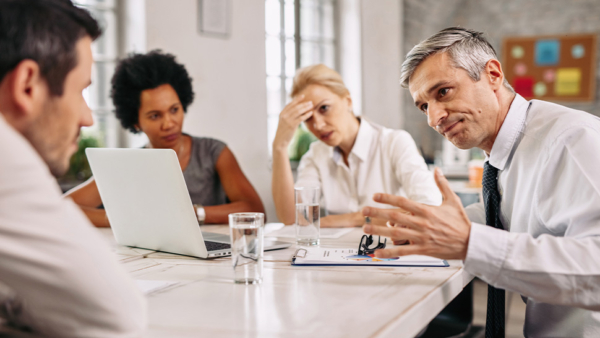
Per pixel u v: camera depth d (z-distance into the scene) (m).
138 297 0.56
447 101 1.12
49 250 0.48
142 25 2.99
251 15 3.65
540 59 6.17
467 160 4.42
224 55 3.45
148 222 1.26
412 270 1.03
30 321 0.55
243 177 2.18
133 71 2.02
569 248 0.86
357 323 0.70
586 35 5.96
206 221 1.82
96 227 1.76
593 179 0.91
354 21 4.93
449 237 0.88
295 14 4.52
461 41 1.11
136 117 2.12
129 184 1.24
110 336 0.53
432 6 5.91
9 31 0.56
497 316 1.16
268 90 4.27
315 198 1.33
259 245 0.95
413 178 1.85
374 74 5.07
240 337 0.65
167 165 1.12
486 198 1.22
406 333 0.74
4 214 0.47
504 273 0.87
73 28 0.62
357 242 1.38
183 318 0.74
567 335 1.05
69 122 0.63
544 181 1.00
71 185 2.76
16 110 0.58
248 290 0.90
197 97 3.27
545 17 6.10
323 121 1.97
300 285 0.92
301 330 0.68
